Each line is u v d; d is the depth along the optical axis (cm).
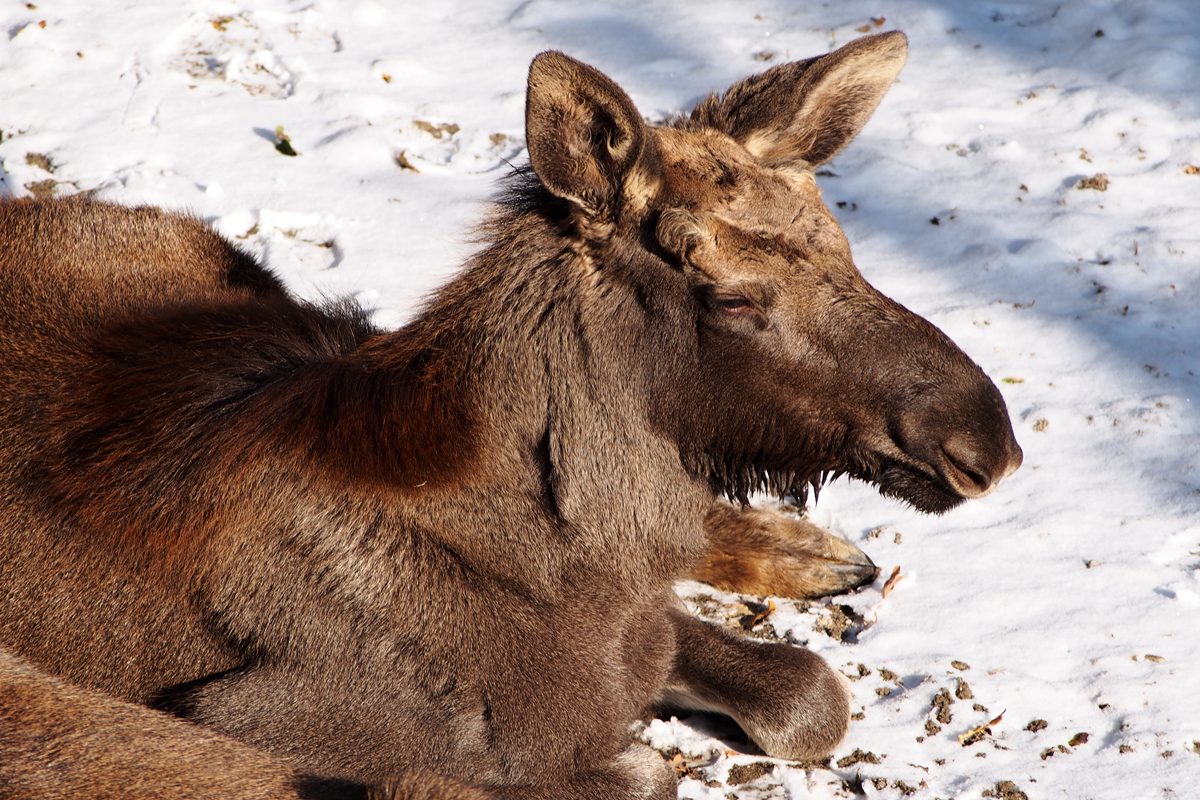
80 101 1506
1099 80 1744
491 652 693
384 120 1540
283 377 704
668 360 684
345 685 684
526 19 1833
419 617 684
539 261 696
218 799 516
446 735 686
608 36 1800
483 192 1414
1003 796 792
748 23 1853
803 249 671
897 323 675
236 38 1677
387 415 671
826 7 1903
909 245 1422
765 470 720
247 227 1321
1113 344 1266
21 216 879
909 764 816
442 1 1870
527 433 698
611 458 703
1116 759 820
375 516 684
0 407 720
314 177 1420
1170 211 1476
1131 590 977
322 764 684
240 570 686
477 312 702
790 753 811
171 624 699
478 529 694
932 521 1055
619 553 720
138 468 677
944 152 1596
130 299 820
